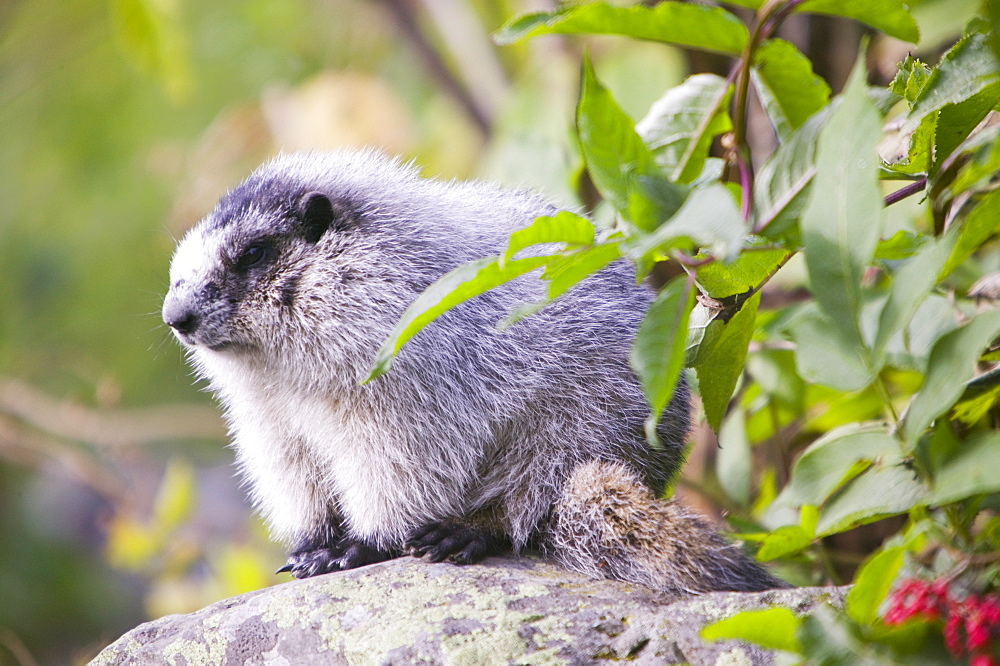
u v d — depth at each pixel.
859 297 4.62
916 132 6.20
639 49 11.73
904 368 7.07
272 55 18.45
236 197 8.61
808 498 5.55
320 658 6.35
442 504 7.91
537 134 11.69
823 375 5.29
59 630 19.39
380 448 7.89
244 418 8.59
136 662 6.82
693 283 4.96
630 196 4.93
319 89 16.56
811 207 4.71
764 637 4.74
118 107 18.77
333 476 8.35
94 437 15.96
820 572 8.66
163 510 13.94
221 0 18.64
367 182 8.59
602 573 7.43
